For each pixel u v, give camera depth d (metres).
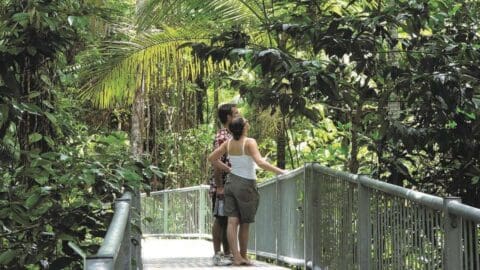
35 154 4.81
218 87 16.81
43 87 5.60
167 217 16.28
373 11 6.00
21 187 4.90
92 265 2.26
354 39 5.92
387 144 6.80
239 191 7.93
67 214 4.72
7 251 4.53
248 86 6.60
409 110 6.52
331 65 6.11
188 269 8.16
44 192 4.63
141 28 9.71
